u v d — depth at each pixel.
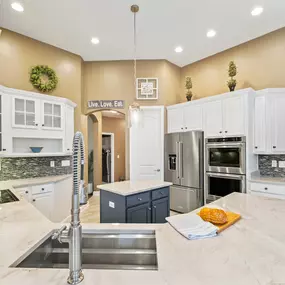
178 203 4.11
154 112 4.55
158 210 2.67
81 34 3.56
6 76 3.34
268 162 3.54
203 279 0.76
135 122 2.81
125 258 1.22
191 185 3.91
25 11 2.93
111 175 8.00
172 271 0.81
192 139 3.92
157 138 4.52
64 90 4.09
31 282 0.74
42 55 3.79
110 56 4.41
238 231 1.22
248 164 3.29
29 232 1.19
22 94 3.21
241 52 3.95
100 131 6.32
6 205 1.77
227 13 3.04
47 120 3.58
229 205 1.75
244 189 3.29
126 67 4.59
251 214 1.52
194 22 3.25
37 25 3.28
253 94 3.42
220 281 0.74
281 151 3.25
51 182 3.30
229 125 3.52
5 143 3.04
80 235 0.80
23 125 3.22
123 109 4.56
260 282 0.74
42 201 3.16
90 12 2.98
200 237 1.12
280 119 3.26
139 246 1.24
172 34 3.59
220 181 3.60
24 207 1.71
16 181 3.20
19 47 3.50
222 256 0.93
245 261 0.88
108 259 1.22
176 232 1.21
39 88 3.70
